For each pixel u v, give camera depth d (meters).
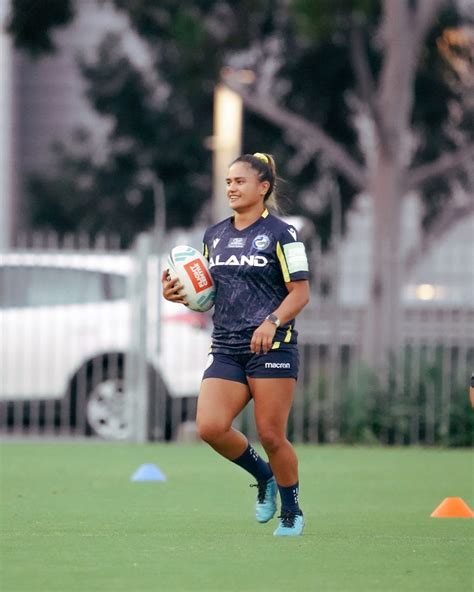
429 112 96.00
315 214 98.94
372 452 58.72
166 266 31.08
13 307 62.34
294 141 98.88
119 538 30.81
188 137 102.62
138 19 85.44
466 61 94.62
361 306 68.06
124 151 105.38
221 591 24.00
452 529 33.25
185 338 61.56
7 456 53.81
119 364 63.16
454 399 63.19
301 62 96.00
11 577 25.36
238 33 82.69
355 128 98.88
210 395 30.25
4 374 62.25
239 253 30.17
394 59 80.75
